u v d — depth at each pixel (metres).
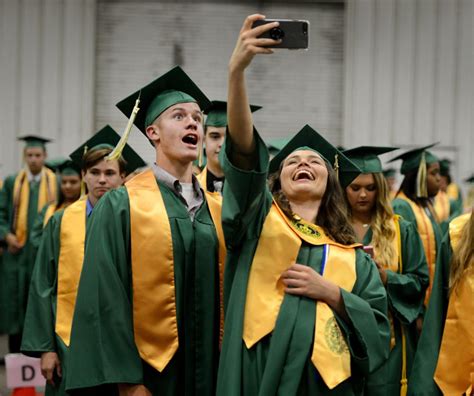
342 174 3.73
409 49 11.91
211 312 3.30
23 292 7.77
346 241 3.29
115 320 3.13
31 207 7.97
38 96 11.61
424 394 3.38
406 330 4.51
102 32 11.98
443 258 3.53
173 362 3.25
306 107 12.20
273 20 2.85
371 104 11.93
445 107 11.91
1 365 7.59
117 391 3.35
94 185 4.34
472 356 3.32
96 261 3.19
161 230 3.24
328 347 2.99
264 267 3.12
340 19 12.15
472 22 11.94
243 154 3.04
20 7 11.60
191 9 12.10
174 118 3.38
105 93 11.97
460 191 11.14
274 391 2.97
